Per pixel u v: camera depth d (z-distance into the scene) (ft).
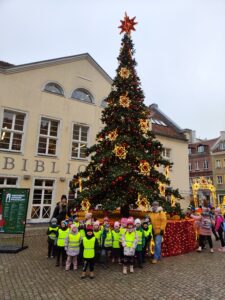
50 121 58.08
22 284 20.40
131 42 41.01
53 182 56.13
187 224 34.94
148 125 37.63
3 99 51.78
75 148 60.85
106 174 35.76
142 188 31.60
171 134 85.30
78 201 33.30
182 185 81.35
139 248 25.99
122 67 39.22
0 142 51.11
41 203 54.08
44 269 24.62
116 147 33.37
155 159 35.78
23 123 54.49
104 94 66.69
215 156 139.85
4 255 29.37
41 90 56.90
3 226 33.09
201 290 19.83
